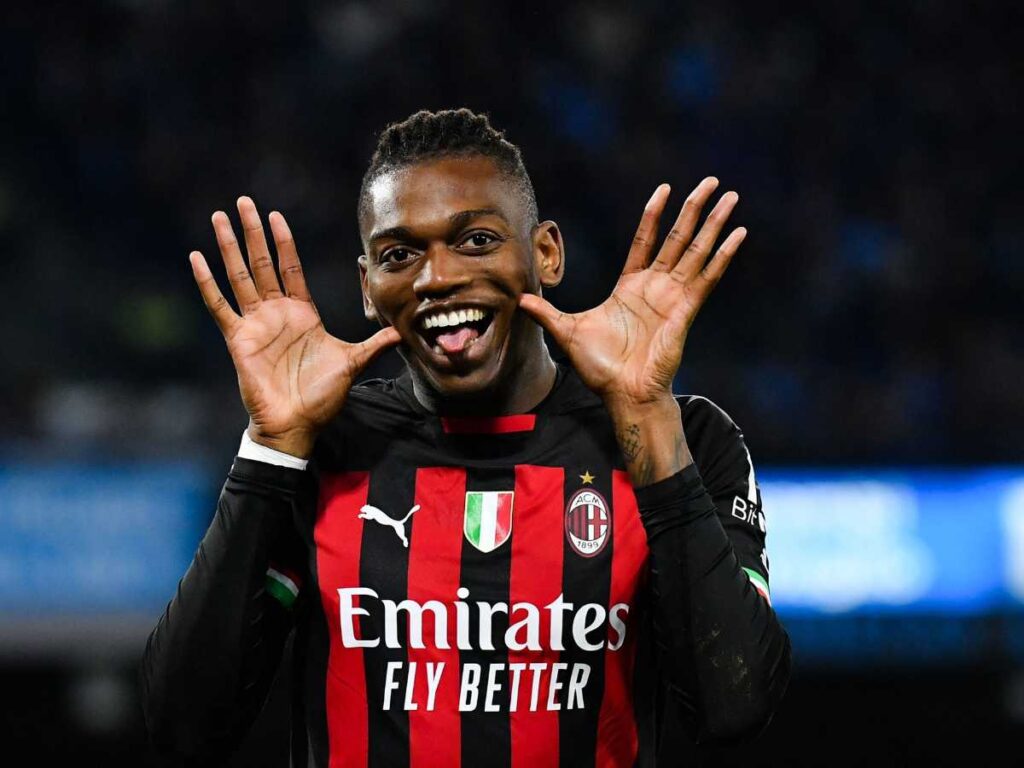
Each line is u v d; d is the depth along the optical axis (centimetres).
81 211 3562
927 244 3606
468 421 824
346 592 794
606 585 790
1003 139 3872
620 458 818
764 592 802
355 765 784
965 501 2467
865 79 3919
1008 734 2481
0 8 3722
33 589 2422
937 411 3116
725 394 3134
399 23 3775
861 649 2434
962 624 2444
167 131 3644
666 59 3847
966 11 4016
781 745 2467
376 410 844
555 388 844
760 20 3950
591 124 3709
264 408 786
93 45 3762
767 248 3569
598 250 3509
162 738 783
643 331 786
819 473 2473
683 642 759
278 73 3725
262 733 2347
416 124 808
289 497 789
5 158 3603
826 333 3409
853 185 3734
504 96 3716
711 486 830
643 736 807
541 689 779
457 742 773
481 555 794
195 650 765
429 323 787
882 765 2481
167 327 3366
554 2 3847
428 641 784
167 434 2922
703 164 3691
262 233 812
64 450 2492
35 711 2477
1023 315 3534
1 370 3177
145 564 2458
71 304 3369
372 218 799
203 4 3769
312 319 809
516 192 808
